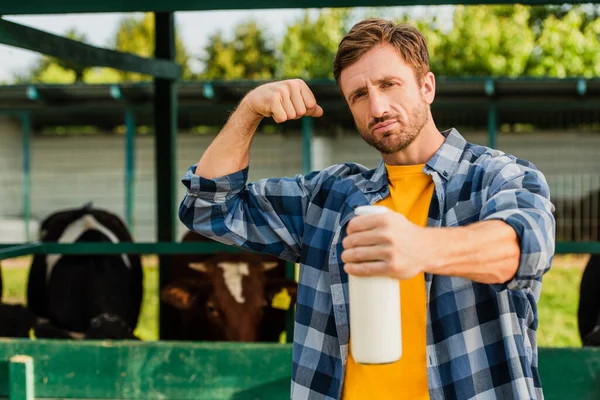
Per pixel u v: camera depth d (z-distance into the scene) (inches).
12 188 600.7
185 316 185.5
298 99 69.2
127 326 169.6
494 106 444.5
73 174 593.6
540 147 522.9
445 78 384.5
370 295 53.0
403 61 65.7
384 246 50.8
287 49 698.8
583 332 213.6
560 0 139.2
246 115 71.3
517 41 595.8
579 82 377.1
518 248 55.7
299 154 549.3
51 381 117.7
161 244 172.1
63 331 194.9
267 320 179.2
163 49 220.1
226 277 163.5
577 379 112.4
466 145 70.6
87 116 532.1
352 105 67.8
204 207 74.6
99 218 233.3
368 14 698.2
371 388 67.3
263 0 133.7
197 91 405.7
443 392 64.7
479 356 64.5
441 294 65.2
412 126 66.6
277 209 77.0
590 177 504.7
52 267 204.2
